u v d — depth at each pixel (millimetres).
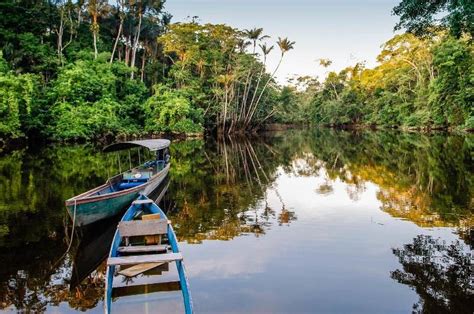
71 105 34781
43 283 7449
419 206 13148
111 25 48625
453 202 13531
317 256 8719
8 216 11766
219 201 14508
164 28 52125
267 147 37406
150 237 8672
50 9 40812
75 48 42031
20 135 28703
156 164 19266
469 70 39438
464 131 43812
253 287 7188
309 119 88875
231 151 33281
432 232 10352
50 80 36969
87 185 16266
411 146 33500
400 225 11047
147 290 6488
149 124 43375
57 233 10359
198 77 51938
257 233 10438
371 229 10703
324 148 35500
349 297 6809
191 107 47094
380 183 17719
